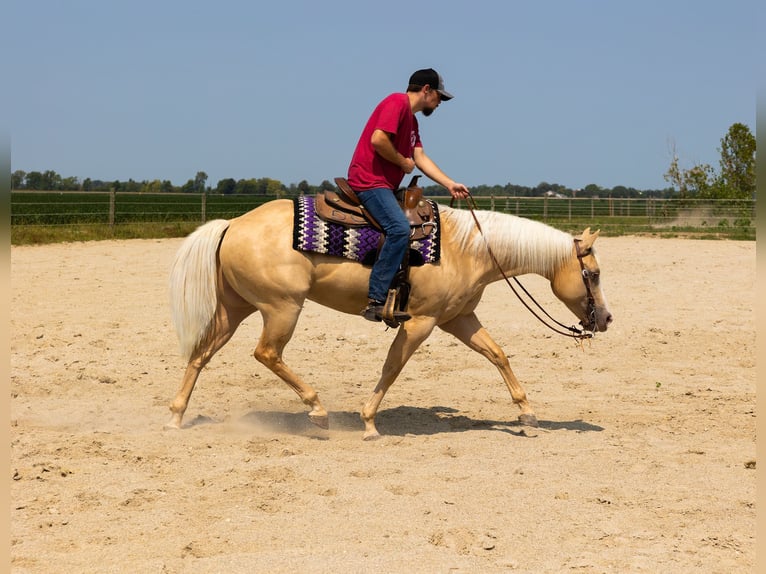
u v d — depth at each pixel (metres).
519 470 6.48
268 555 4.84
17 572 4.58
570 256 7.91
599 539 5.16
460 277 7.60
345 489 5.95
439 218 7.57
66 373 10.06
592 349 12.00
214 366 10.73
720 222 33.78
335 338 12.55
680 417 8.46
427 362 11.26
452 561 4.79
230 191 43.53
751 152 40.53
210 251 7.46
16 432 7.48
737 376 10.41
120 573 4.59
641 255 23.66
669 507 5.71
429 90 7.41
